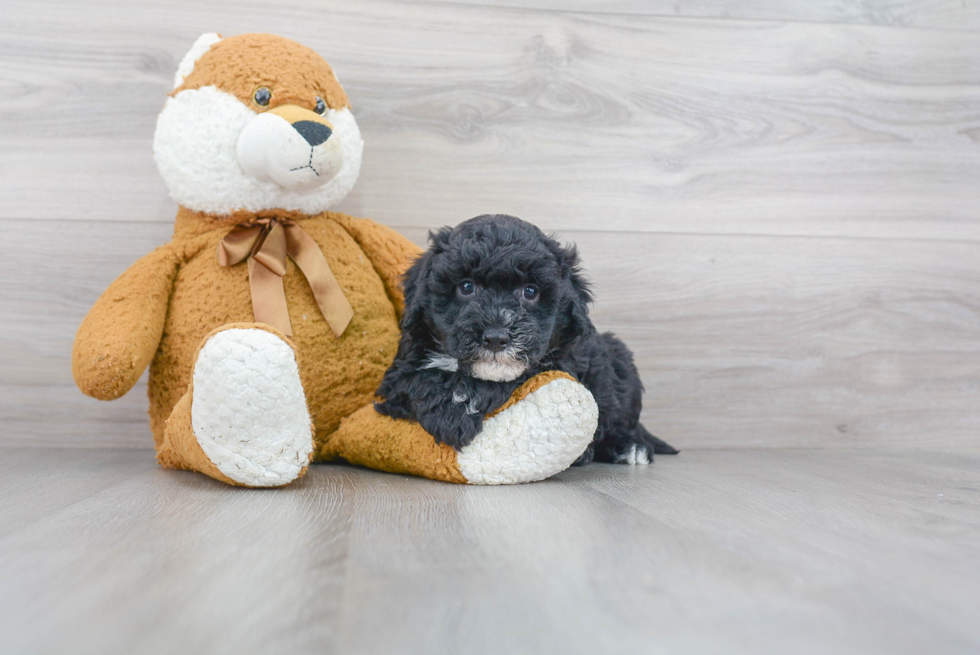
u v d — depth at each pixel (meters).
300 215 1.88
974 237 2.43
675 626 0.75
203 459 1.45
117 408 2.12
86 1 2.09
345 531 1.10
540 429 1.52
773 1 2.35
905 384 2.40
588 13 2.28
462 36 2.23
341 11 2.18
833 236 2.38
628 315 2.30
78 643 0.69
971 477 1.75
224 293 1.75
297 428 1.45
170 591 0.83
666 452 2.16
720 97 2.34
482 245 1.51
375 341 1.84
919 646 0.72
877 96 2.40
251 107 1.73
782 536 1.12
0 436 2.09
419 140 2.22
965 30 2.43
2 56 2.06
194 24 2.13
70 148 2.10
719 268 2.33
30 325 2.09
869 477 1.75
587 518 1.21
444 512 1.24
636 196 2.30
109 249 2.12
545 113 2.27
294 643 0.70
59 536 1.06
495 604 0.80
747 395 2.34
